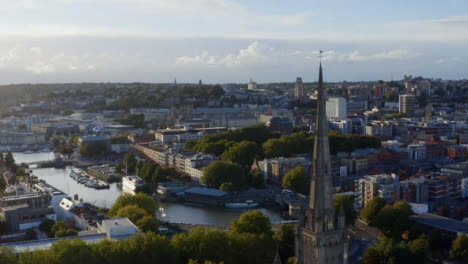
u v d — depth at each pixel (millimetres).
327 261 168000
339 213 168500
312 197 167625
